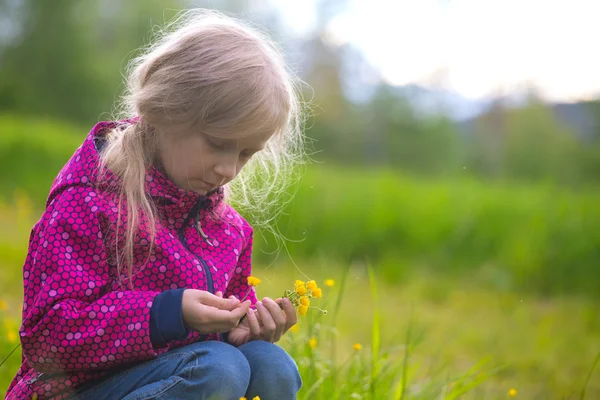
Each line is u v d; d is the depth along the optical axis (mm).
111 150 1736
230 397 1642
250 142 1714
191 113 1665
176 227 1787
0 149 10859
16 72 26656
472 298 5953
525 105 26016
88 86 26484
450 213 7793
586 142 24297
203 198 1810
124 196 1699
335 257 7000
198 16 2133
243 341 1875
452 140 30562
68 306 1567
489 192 9508
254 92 1689
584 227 7016
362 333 4230
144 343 1576
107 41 27656
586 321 5312
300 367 2465
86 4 26766
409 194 8844
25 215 7637
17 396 1677
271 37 2248
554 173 22172
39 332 1566
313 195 7840
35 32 26516
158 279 1709
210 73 1680
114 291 1635
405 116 31766
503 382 3557
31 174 10383
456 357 3996
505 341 4461
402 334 4320
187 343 1789
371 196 8227
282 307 1849
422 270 6781
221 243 1873
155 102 1685
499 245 7273
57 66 26500
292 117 2143
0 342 2699
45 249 1615
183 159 1710
